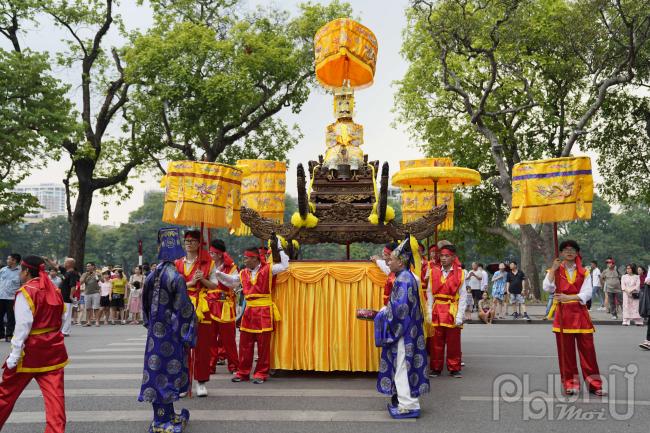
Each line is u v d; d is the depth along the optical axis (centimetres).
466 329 1577
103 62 2775
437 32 2073
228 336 896
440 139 2780
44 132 2202
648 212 6988
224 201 743
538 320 1808
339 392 741
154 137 2691
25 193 2450
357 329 849
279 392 742
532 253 2778
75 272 1488
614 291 1905
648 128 2641
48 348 507
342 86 1104
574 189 702
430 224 905
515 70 2336
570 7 2317
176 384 546
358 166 959
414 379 602
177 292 555
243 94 2461
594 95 2502
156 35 2584
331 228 912
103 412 641
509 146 2717
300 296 866
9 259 1371
